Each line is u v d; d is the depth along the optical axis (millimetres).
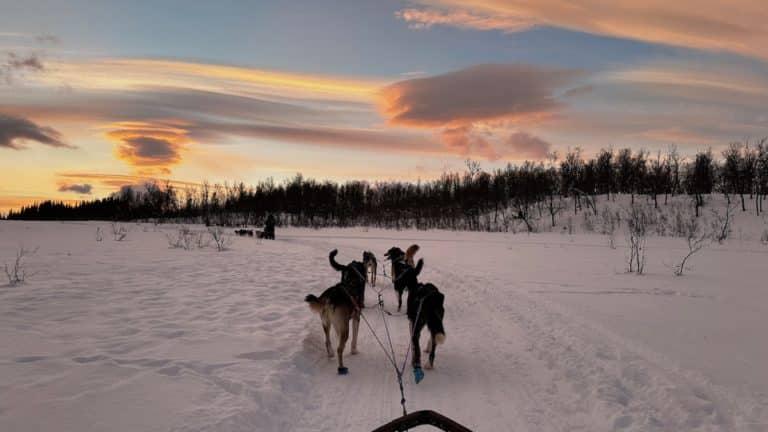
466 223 63375
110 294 10656
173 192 100188
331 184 93812
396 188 90312
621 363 6395
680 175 76125
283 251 23609
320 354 7422
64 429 4234
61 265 15359
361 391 5984
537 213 70438
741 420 4727
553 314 9305
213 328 8008
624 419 4922
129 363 6020
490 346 7766
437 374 6570
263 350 6871
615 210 65250
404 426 3377
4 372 5410
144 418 4555
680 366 6168
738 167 69000
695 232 43062
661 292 11711
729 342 7285
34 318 8180
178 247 23922
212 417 4660
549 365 6754
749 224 50281
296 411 5320
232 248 24422
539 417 5168
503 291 11875
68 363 5848
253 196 99000
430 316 6520
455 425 3359
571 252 22844
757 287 12406
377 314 10438
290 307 9992
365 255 14461
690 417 4863
